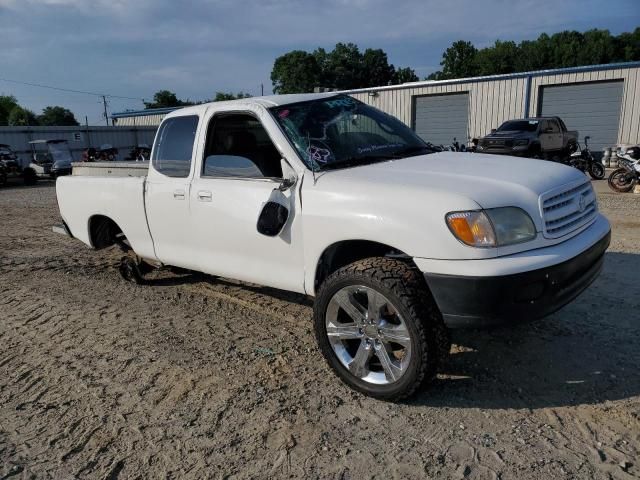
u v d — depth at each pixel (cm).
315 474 268
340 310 345
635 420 297
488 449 279
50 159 2372
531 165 366
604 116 2152
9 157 2297
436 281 297
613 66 2069
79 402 347
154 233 488
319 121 403
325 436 298
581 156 1602
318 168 365
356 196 329
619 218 864
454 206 295
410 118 2653
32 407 344
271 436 300
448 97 2530
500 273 284
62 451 297
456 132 2534
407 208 307
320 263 361
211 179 425
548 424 298
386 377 324
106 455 291
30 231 992
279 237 375
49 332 468
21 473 280
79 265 702
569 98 2219
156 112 4022
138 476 273
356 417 314
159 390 356
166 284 592
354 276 321
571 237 326
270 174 395
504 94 2356
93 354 418
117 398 349
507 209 298
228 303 519
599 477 254
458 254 291
